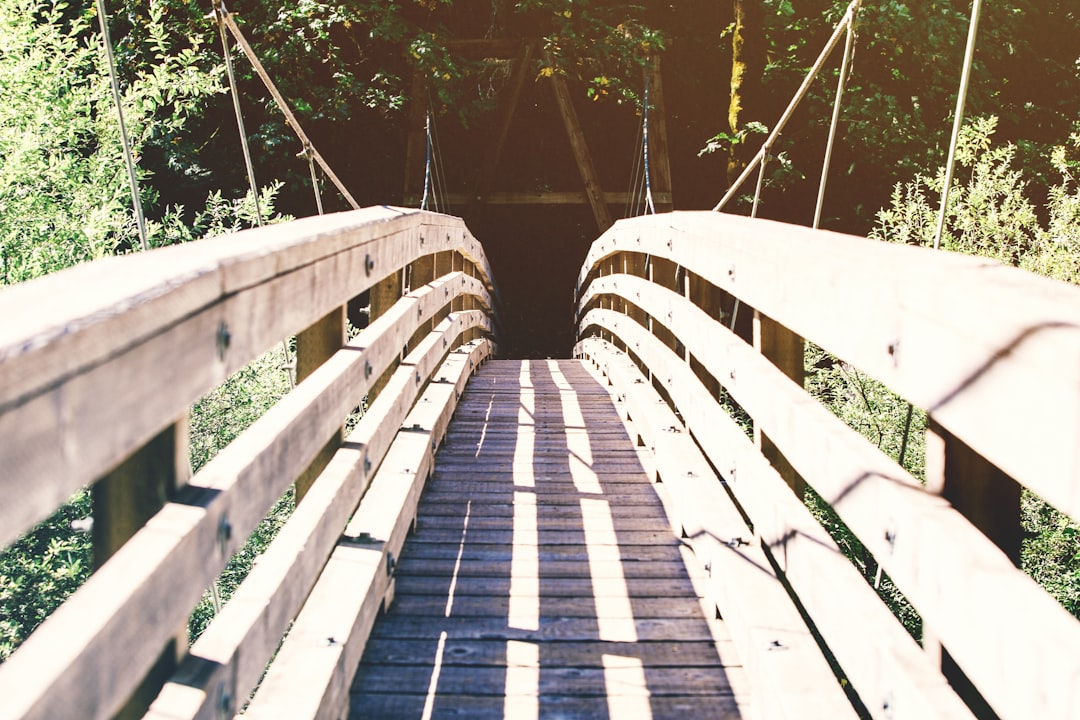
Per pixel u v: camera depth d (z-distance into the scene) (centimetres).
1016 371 100
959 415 115
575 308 1435
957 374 116
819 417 181
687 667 251
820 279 173
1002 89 1432
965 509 131
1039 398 95
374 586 248
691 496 304
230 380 609
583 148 1379
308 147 446
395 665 252
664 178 1391
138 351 105
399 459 346
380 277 285
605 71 1413
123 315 98
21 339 78
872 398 654
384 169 1570
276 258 163
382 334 286
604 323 739
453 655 257
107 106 662
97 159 652
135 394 104
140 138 709
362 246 252
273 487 164
